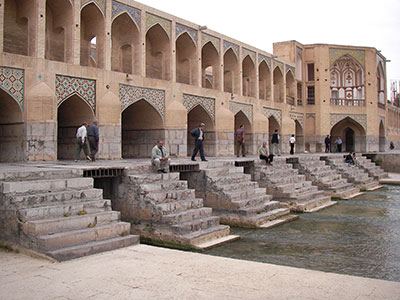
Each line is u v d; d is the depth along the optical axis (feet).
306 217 29.27
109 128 36.32
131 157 45.16
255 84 58.75
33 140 31.45
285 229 25.21
